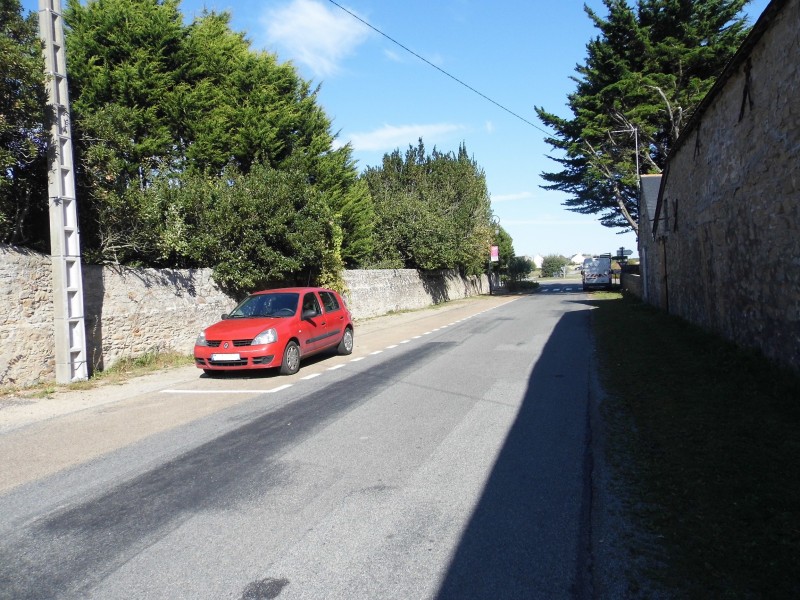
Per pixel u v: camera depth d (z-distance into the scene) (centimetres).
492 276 5391
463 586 308
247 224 1498
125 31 1681
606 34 3009
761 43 773
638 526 373
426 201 3397
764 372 729
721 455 480
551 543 356
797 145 662
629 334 1342
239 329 1005
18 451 586
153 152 1675
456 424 648
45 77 927
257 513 409
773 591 289
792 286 691
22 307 920
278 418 699
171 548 357
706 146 1110
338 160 2469
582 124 3084
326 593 302
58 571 330
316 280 1958
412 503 423
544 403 738
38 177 1063
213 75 1995
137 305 1191
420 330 1866
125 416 740
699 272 1220
